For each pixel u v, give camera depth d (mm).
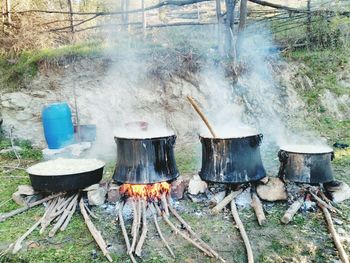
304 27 6848
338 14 6758
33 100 5898
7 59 6352
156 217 3072
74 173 3225
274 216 3072
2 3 7000
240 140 3154
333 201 3271
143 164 3102
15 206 3426
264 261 2570
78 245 2742
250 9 7602
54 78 5992
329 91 6199
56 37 6977
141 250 2641
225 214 3123
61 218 3055
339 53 6637
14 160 5043
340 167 4129
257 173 3248
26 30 6609
